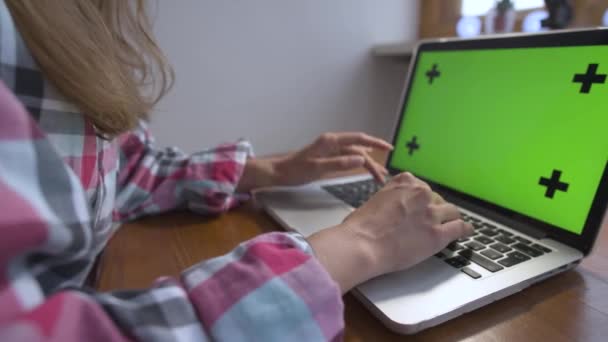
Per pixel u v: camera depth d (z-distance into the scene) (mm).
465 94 583
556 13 831
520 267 346
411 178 400
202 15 887
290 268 243
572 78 439
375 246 323
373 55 1106
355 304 320
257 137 1025
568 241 397
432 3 1120
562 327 286
